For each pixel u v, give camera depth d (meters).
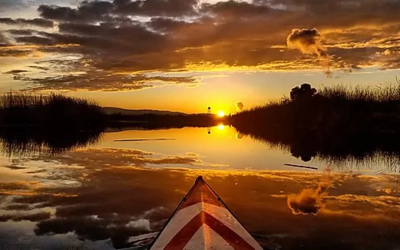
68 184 10.64
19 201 8.88
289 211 7.95
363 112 25.70
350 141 22.22
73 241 6.34
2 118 39.38
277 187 10.20
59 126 41.16
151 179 11.18
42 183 10.81
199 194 6.64
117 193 9.51
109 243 6.24
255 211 7.91
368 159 15.68
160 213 7.80
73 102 42.47
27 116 39.81
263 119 39.53
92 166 13.65
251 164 13.98
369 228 6.96
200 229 4.93
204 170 12.66
